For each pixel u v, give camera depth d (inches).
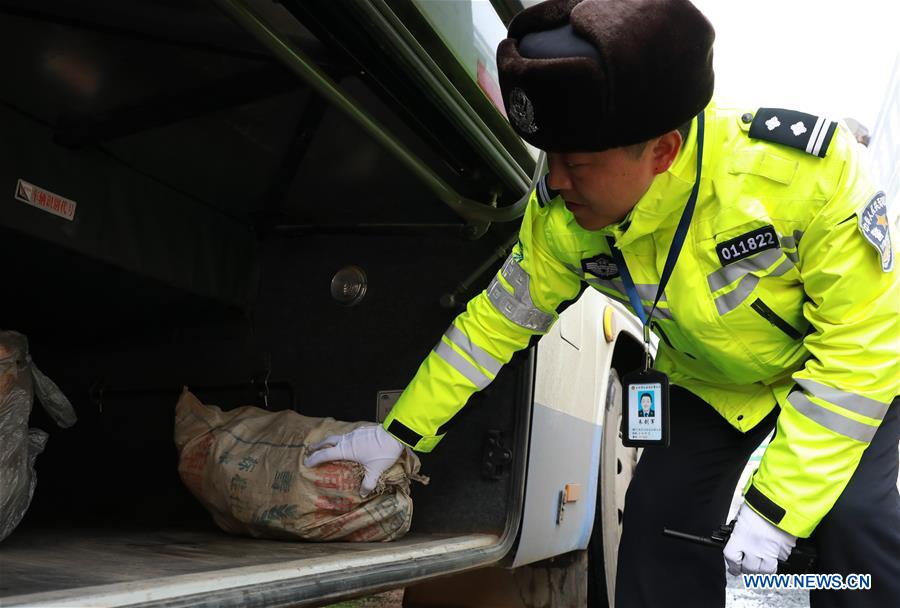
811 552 54.2
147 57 70.1
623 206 51.6
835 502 54.2
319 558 54.3
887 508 53.9
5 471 57.4
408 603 110.6
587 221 54.1
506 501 81.4
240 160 87.5
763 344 57.5
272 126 81.5
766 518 53.1
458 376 65.8
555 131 46.2
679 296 56.4
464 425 84.3
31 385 63.5
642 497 65.7
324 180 90.5
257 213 99.0
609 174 48.8
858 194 51.5
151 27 65.4
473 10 67.1
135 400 103.3
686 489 64.7
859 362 52.0
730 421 64.4
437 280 91.3
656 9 44.1
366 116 59.5
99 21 64.7
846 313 52.5
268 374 97.4
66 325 101.0
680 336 60.9
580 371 101.5
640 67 43.5
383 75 65.6
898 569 52.8
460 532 82.2
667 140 49.6
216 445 77.1
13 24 65.3
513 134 75.2
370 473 70.5
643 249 57.5
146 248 88.7
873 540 53.4
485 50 69.9
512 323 65.8
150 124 77.6
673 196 52.6
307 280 98.3
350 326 94.8
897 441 56.6
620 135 45.6
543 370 86.4
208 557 58.6
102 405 104.7
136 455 101.7
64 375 106.3
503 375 83.6
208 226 95.9
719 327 56.2
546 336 88.0
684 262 55.2
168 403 101.7
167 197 91.4
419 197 90.6
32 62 70.3
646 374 59.9
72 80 73.1
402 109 70.0
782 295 55.2
